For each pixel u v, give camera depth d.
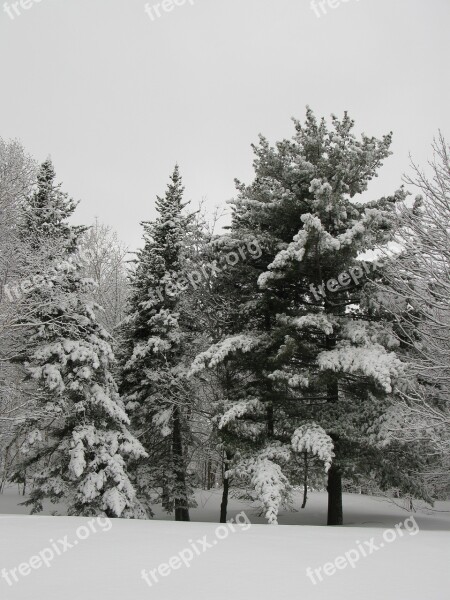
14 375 17.95
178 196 20.59
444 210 13.96
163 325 18.38
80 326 16.66
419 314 14.20
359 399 15.27
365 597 4.83
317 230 12.70
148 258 19.75
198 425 21.27
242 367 15.88
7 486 28.62
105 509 15.27
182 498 18.06
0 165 22.33
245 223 16.62
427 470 14.55
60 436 17.17
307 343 15.03
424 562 6.46
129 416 19.05
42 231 17.72
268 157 15.50
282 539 8.00
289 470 16.16
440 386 14.13
